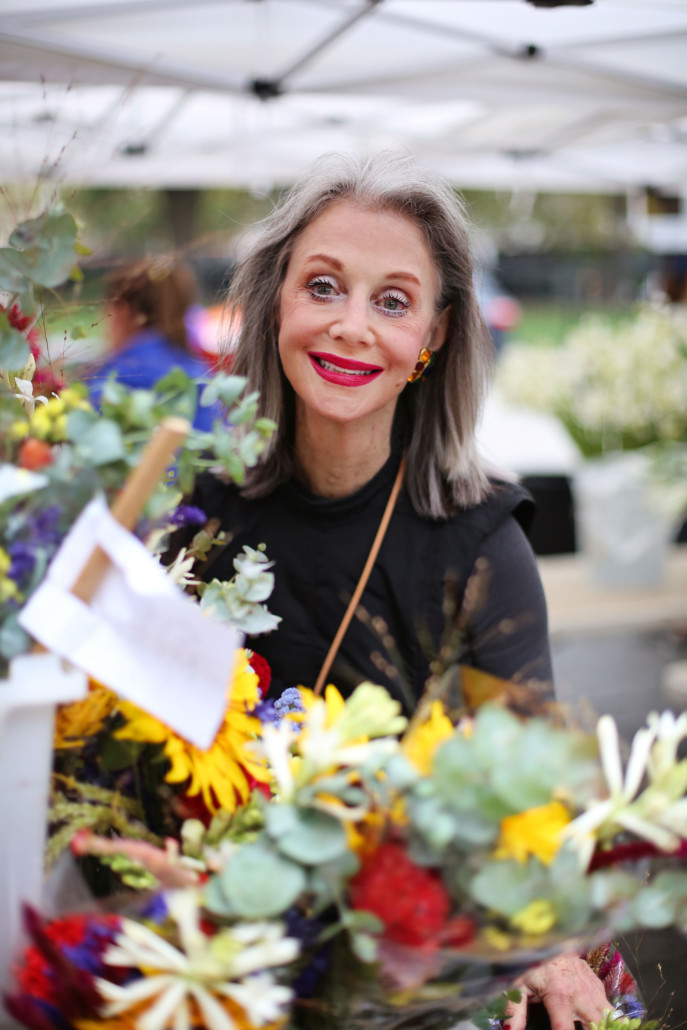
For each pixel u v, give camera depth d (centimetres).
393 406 125
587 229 1639
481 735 65
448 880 64
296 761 78
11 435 76
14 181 127
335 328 114
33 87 296
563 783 64
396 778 65
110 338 244
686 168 564
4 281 87
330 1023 74
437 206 117
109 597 71
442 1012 77
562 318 1199
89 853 80
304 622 128
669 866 70
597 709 361
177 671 70
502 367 456
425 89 358
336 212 115
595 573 457
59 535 72
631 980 114
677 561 499
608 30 309
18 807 72
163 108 418
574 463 503
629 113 425
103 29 295
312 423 125
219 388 83
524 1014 104
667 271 568
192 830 77
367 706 70
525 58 320
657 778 69
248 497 133
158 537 85
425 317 119
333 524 128
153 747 84
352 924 65
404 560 127
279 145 468
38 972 68
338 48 328
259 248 127
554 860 65
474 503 128
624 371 416
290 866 65
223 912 65
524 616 124
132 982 68
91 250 96
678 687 378
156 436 69
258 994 65
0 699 69
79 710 79
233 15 299
